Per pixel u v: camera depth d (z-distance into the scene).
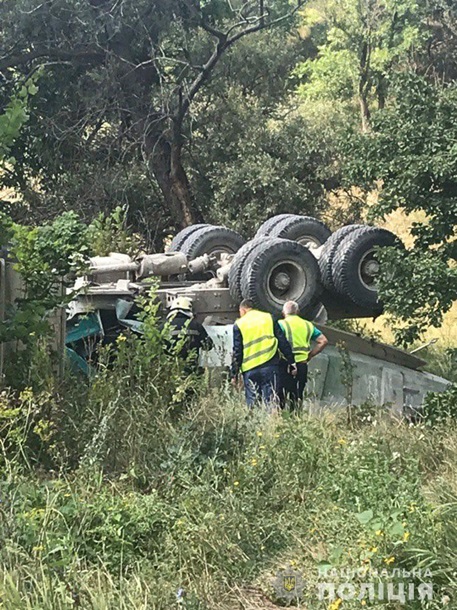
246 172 22.39
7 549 5.75
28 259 8.40
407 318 11.28
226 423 8.47
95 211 22.80
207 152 23.38
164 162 22.86
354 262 12.98
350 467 7.36
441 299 10.91
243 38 23.95
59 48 22.12
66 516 6.43
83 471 7.22
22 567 5.68
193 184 23.47
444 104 11.29
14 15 21.53
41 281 8.44
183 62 21.52
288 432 8.10
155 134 22.91
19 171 23.06
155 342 9.22
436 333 18.02
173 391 9.05
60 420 7.96
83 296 11.05
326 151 22.98
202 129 23.58
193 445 8.08
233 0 23.88
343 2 33.50
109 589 5.62
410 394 12.35
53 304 8.45
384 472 7.21
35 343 8.37
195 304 12.09
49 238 8.50
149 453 7.89
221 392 9.61
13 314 8.22
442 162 10.93
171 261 12.77
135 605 5.46
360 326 18.53
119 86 22.48
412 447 8.44
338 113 25.03
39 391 8.16
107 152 23.25
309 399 10.81
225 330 11.25
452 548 5.87
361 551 6.09
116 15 21.70
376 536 6.08
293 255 12.31
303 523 6.87
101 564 6.07
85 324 10.95
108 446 7.88
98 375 8.87
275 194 22.41
